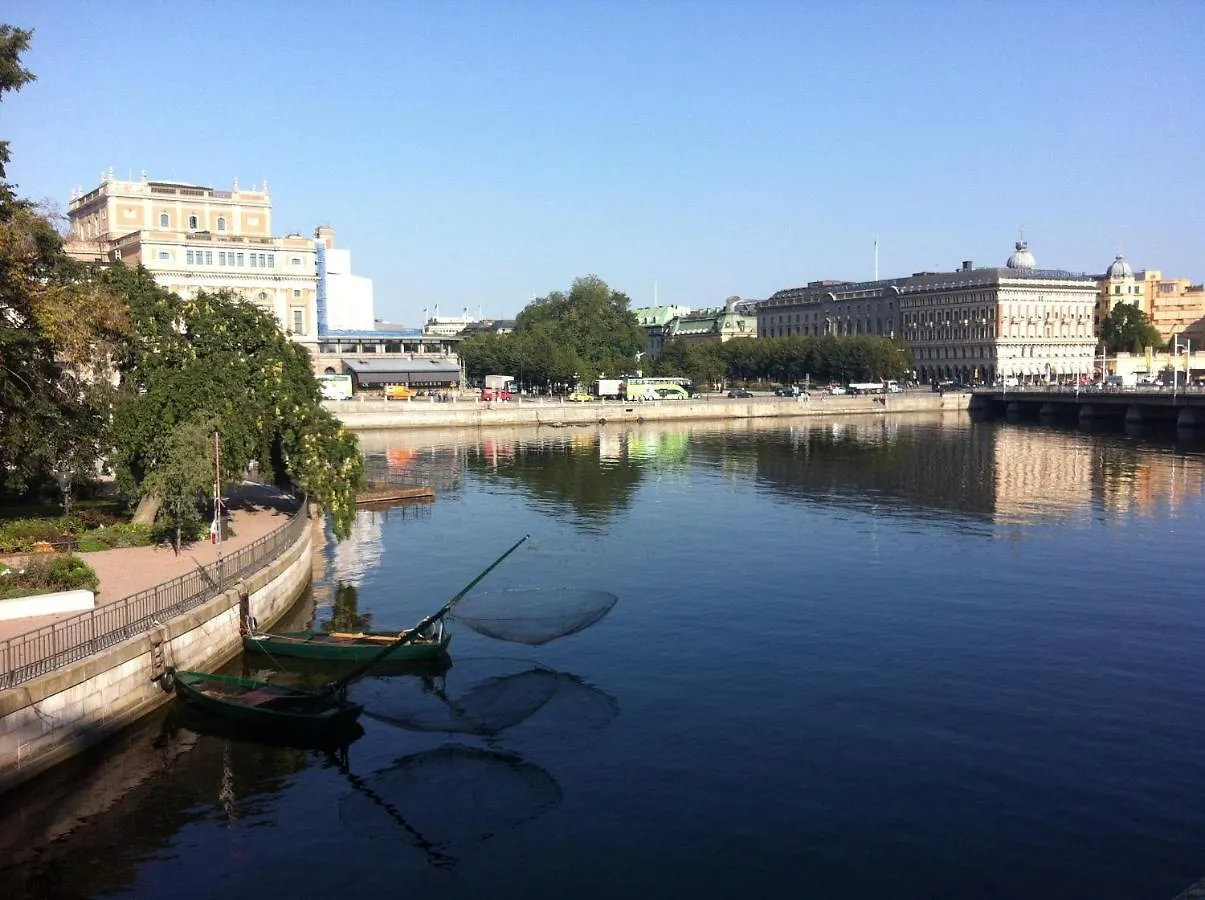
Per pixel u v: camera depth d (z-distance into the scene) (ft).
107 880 80.84
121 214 534.78
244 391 176.45
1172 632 146.51
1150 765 101.35
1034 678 126.41
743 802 93.20
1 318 138.00
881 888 79.36
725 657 134.51
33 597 111.24
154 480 157.07
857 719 112.88
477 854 84.38
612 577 181.57
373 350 643.86
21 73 136.67
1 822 88.33
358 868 82.43
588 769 99.81
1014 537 220.64
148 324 177.27
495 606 157.07
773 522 240.53
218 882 80.48
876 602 163.53
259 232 573.74
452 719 111.55
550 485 306.76
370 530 230.48
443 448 422.41
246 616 132.05
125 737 104.58
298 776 98.22
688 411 598.75
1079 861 83.35
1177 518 245.24
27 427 141.08
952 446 439.63
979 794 94.89
